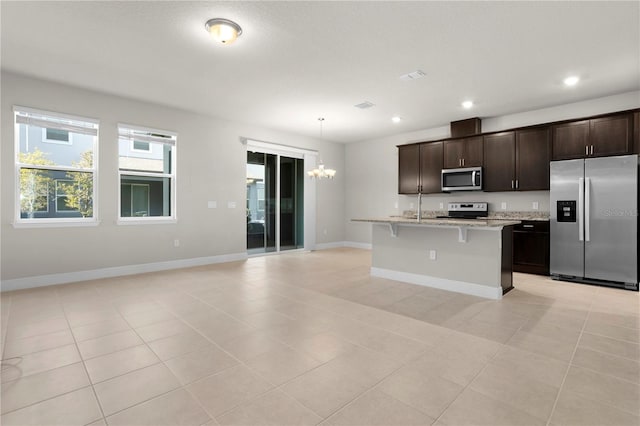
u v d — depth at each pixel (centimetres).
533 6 251
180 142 527
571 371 203
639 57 337
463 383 190
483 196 579
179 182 526
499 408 166
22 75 389
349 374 199
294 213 722
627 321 289
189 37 301
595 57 338
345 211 817
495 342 246
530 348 236
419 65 359
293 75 388
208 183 561
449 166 591
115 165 461
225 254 586
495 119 561
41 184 416
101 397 175
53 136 421
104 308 321
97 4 251
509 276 393
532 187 494
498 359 219
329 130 671
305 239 727
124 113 468
